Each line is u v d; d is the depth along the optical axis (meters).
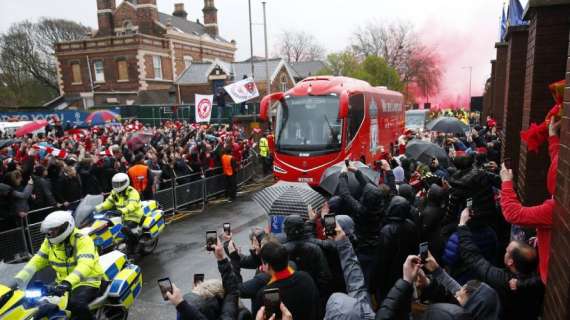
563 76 5.77
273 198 5.12
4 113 30.55
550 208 3.31
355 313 2.89
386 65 50.25
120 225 7.52
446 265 4.38
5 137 22.09
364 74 47.59
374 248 4.57
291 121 13.33
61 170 9.34
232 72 43.31
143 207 8.44
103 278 5.17
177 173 12.60
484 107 29.14
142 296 6.79
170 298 3.03
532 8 5.73
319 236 5.00
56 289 4.33
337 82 13.73
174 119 34.28
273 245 3.23
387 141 17.95
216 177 13.97
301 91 13.45
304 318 3.21
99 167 10.56
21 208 8.02
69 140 16.34
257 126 23.11
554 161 3.58
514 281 3.16
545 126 4.17
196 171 13.30
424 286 3.18
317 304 3.35
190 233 10.17
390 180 6.60
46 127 23.20
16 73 54.47
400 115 21.19
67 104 45.03
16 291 4.13
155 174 11.25
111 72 44.69
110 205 7.71
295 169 13.08
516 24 8.45
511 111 8.36
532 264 3.14
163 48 47.09
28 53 55.03
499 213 4.82
